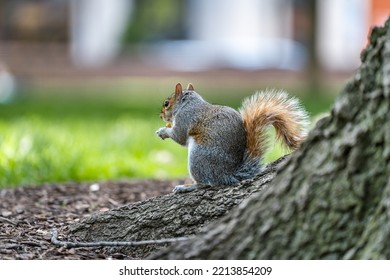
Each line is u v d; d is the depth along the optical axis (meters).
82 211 8.77
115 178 12.26
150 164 13.47
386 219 5.15
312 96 25.58
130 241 6.96
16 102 24.98
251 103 7.53
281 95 7.57
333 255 5.29
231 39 32.88
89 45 32.41
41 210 8.72
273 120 7.45
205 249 5.70
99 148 14.42
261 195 5.66
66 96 27.55
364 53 5.57
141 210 7.20
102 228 7.24
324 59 31.92
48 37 32.34
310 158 5.51
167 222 6.95
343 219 5.32
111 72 31.41
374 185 5.27
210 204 6.93
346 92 5.47
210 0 32.81
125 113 21.27
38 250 6.88
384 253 5.09
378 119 5.30
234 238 5.63
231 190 7.02
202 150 7.43
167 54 32.84
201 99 7.85
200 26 32.97
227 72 31.27
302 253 5.38
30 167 11.86
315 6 26.78
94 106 23.52
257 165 7.41
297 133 7.41
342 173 5.36
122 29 32.84
